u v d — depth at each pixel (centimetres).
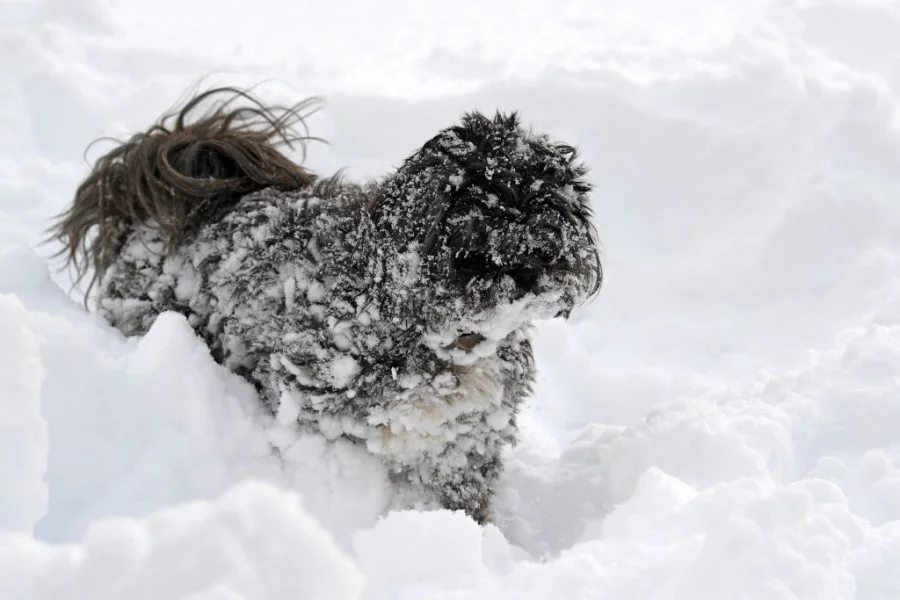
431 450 159
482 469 163
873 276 202
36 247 196
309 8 337
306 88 237
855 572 142
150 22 290
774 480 160
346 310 157
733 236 213
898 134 219
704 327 204
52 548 128
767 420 165
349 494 155
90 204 175
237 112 178
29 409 131
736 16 319
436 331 155
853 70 242
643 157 221
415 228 155
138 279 167
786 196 214
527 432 185
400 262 155
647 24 313
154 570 124
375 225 158
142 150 169
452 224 153
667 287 210
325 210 162
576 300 157
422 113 227
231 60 256
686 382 193
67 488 139
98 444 142
